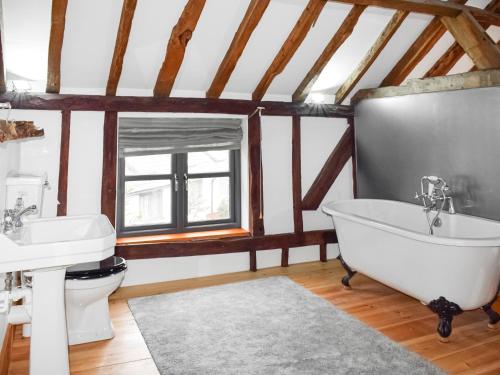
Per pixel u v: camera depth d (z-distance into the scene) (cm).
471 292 230
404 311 281
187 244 360
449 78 324
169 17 287
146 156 381
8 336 227
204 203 409
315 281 355
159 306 297
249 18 287
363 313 278
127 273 349
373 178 419
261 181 392
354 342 233
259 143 389
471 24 306
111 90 331
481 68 302
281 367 205
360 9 309
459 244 219
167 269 362
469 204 314
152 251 349
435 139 344
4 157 238
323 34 339
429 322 261
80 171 334
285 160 412
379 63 396
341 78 408
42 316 168
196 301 306
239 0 288
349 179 444
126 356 222
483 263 224
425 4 300
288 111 405
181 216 387
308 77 381
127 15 256
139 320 271
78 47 295
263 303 300
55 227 217
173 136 364
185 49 304
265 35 325
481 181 303
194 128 373
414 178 368
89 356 222
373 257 293
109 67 319
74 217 224
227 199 419
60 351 171
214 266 380
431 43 366
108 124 337
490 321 250
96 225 211
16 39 277
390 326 256
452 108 327
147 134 355
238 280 360
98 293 227
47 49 289
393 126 389
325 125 433
